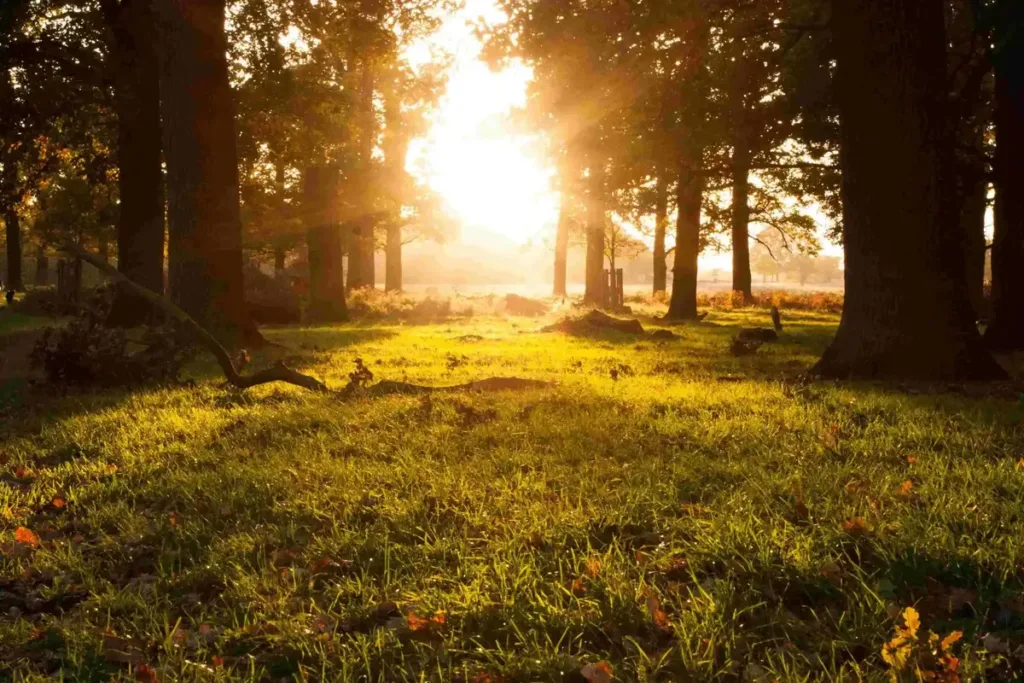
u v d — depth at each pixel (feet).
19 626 12.52
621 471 19.67
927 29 40.06
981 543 13.60
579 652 10.96
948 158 40.47
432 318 107.24
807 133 67.56
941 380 39.06
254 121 85.05
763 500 16.89
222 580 14.34
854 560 13.66
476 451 22.34
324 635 11.64
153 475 21.67
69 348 38.96
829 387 35.86
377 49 69.26
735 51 53.11
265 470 20.94
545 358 51.13
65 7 67.87
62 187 150.61
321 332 79.61
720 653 10.72
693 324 96.63
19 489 20.85
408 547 15.12
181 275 56.70
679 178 68.08
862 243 41.01
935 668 9.64
